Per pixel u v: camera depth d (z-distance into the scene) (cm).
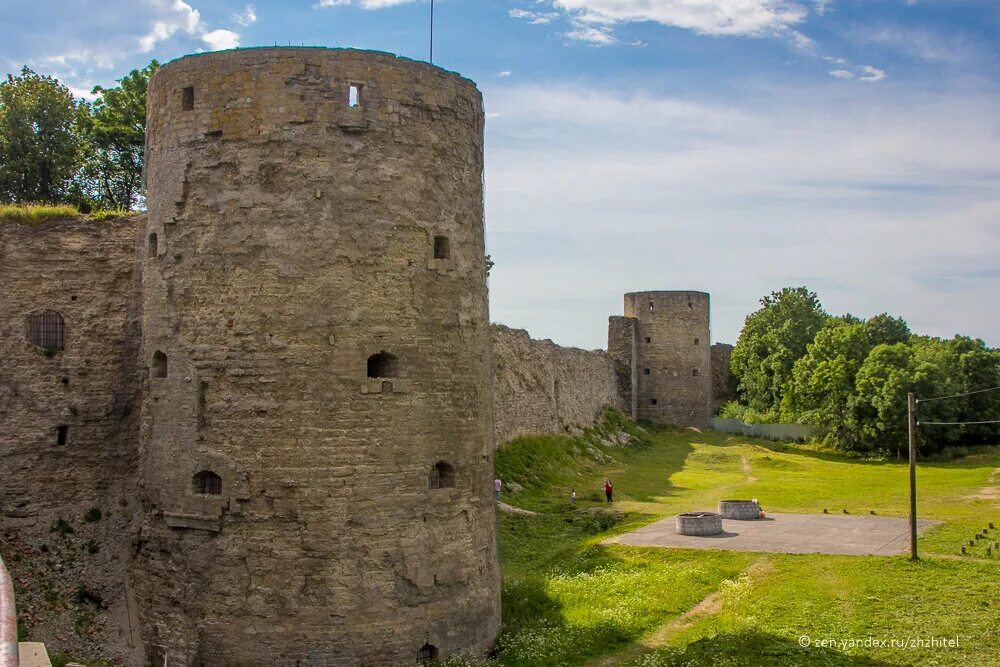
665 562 2914
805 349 8919
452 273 1991
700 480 5234
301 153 1858
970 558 2855
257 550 1798
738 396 10000
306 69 1875
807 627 2188
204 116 1902
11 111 3997
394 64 1941
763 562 2859
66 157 4103
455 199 2022
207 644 1816
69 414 2252
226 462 1825
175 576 1875
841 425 6800
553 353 5919
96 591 2114
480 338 2075
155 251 1980
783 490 4744
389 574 1828
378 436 1842
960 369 7038
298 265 1836
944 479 5178
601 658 2019
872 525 3522
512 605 2330
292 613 1780
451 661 1873
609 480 4966
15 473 2181
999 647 1988
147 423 1969
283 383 1814
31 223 2272
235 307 1842
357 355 1839
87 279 2308
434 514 1903
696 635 2170
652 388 8100
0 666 534
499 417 4778
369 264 1869
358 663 1788
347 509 1806
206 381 1856
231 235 1858
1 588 698
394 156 1920
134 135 4359
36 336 2261
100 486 2261
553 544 3356
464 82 2077
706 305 8262
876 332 8525
